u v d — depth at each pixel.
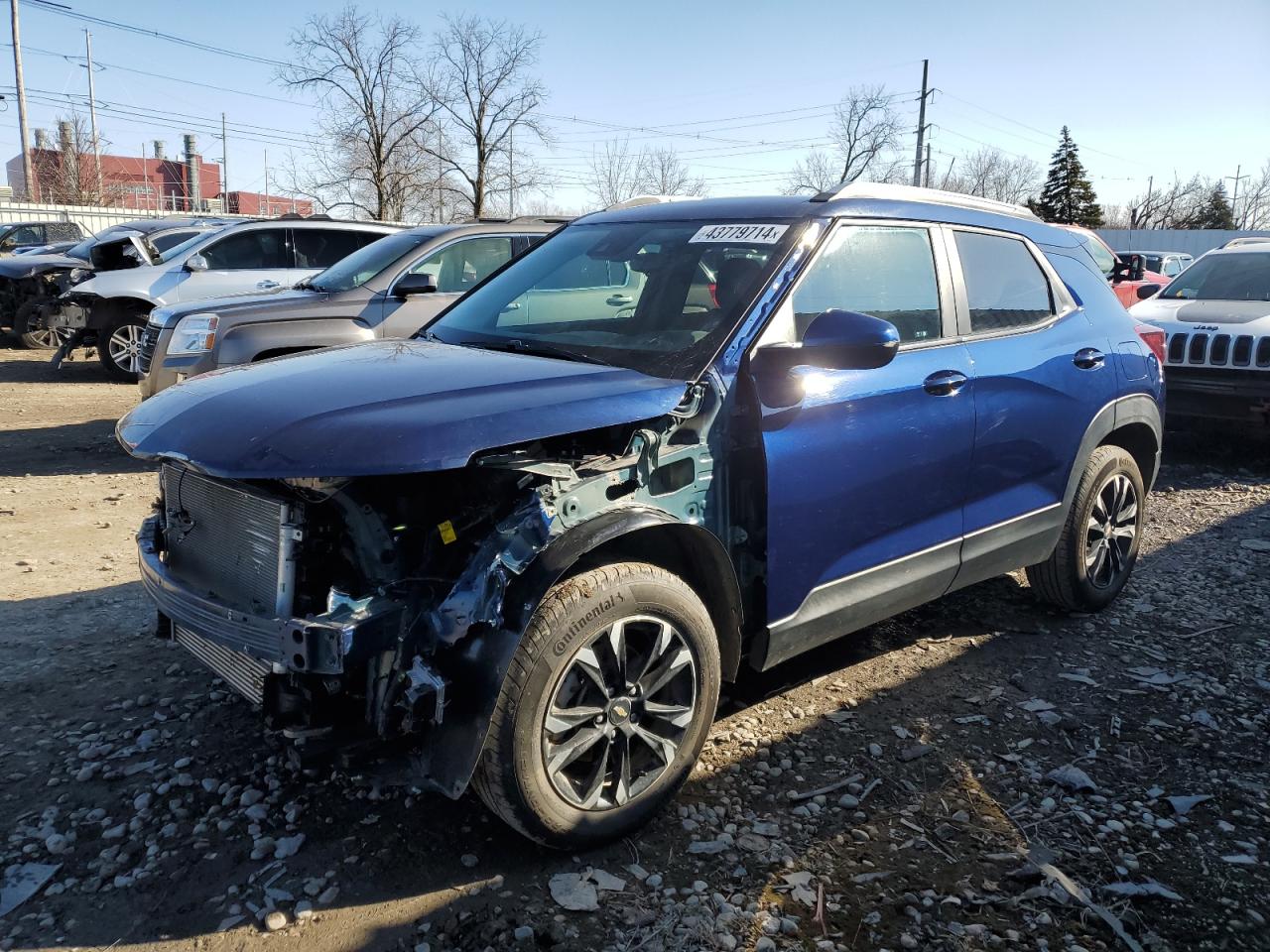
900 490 3.51
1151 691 3.93
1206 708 3.79
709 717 3.04
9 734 3.42
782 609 3.20
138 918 2.53
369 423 2.48
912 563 3.65
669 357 3.09
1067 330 4.37
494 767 2.55
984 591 5.09
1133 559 4.89
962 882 2.73
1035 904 2.64
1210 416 7.96
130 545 5.64
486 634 2.52
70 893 2.62
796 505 3.15
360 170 37.59
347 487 2.61
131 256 12.20
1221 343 7.81
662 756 2.91
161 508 3.25
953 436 3.69
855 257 3.54
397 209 37.94
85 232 23.17
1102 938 2.52
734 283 3.30
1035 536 4.25
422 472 2.50
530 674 2.55
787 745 3.46
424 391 2.72
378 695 2.54
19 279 15.26
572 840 2.74
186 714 3.59
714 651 3.01
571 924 2.52
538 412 2.62
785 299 3.25
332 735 2.54
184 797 3.06
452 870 2.73
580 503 2.67
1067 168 65.38
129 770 3.21
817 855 2.84
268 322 6.93
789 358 3.06
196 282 11.70
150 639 4.27
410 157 37.59
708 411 2.99
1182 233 44.09
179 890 2.64
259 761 3.27
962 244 3.99
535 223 8.44
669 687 2.97
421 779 2.56
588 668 2.69
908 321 3.65
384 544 2.59
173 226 15.37
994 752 3.44
